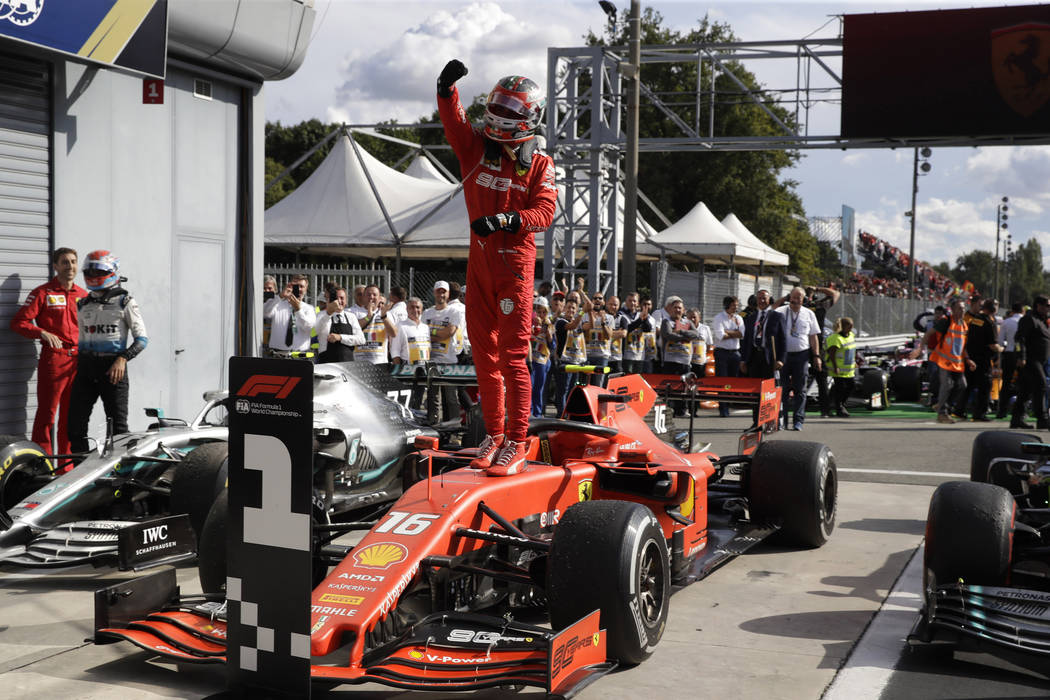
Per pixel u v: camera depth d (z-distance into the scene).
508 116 4.28
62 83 8.68
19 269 8.42
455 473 4.56
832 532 6.75
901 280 72.56
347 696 3.83
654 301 22.12
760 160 43.78
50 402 8.13
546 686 3.34
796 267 49.56
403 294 12.16
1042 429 13.45
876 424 14.12
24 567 5.38
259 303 11.05
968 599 4.12
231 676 3.52
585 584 3.89
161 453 6.33
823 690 3.92
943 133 19.50
